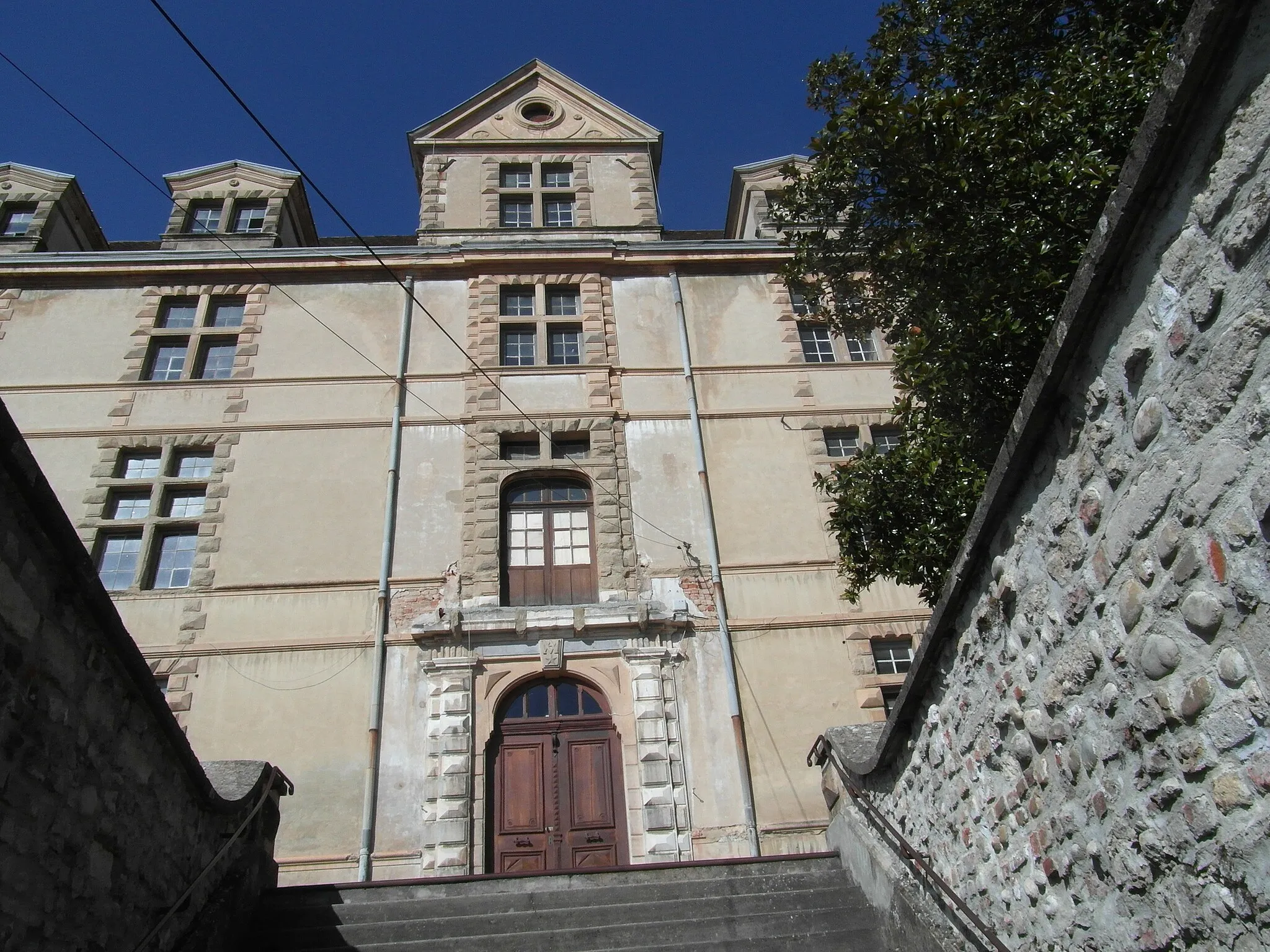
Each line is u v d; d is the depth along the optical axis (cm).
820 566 1548
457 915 832
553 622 1443
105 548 1530
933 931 703
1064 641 520
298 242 2119
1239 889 395
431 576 1498
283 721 1359
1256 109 373
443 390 1702
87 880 555
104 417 1638
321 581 1484
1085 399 492
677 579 1523
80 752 550
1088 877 511
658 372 1752
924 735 722
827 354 1830
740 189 2127
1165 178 425
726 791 1348
